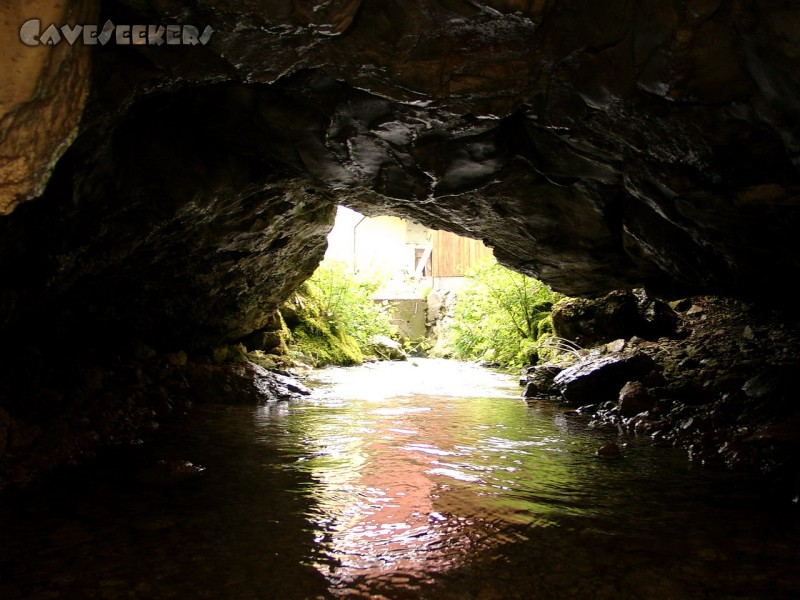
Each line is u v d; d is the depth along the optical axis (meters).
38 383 5.74
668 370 8.09
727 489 4.25
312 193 6.88
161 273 6.84
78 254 5.07
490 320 14.30
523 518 3.66
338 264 15.44
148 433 5.54
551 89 3.68
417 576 2.91
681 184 4.03
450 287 20.41
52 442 4.70
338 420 6.52
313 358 12.87
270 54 3.37
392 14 3.10
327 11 2.99
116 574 2.82
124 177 4.61
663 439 5.82
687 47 3.00
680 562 3.08
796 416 5.44
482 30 3.17
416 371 12.61
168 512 3.60
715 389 7.11
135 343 7.48
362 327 15.67
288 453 5.02
